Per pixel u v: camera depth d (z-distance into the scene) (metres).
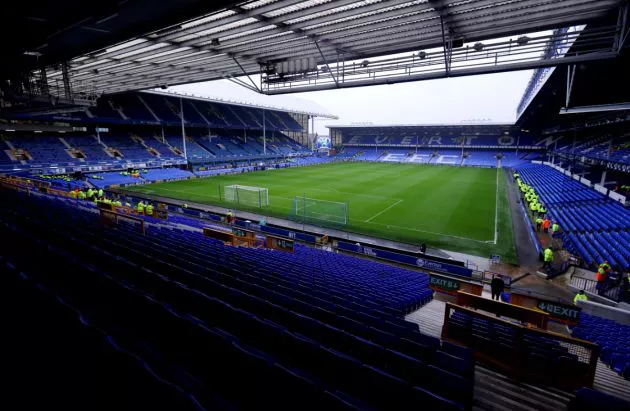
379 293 8.55
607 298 11.51
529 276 14.27
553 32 13.82
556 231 19.11
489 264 15.52
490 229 20.72
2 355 3.45
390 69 12.23
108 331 3.92
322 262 12.48
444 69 11.12
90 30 10.27
